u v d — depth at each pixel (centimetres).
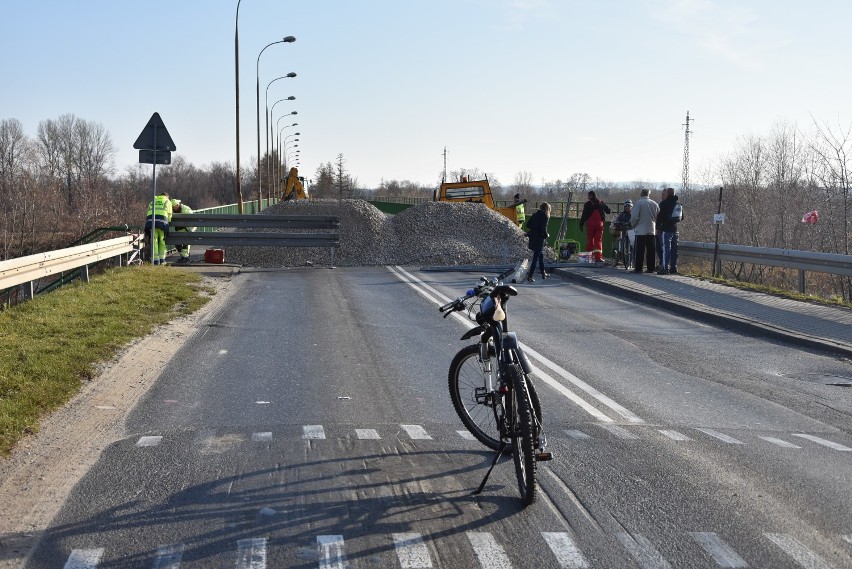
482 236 2823
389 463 644
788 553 479
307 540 493
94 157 11594
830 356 1159
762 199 3659
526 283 2053
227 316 1420
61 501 556
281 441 704
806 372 1056
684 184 5741
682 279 1972
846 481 612
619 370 1047
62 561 464
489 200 3869
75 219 5362
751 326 1333
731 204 3775
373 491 579
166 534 501
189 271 2070
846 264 1681
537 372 1026
